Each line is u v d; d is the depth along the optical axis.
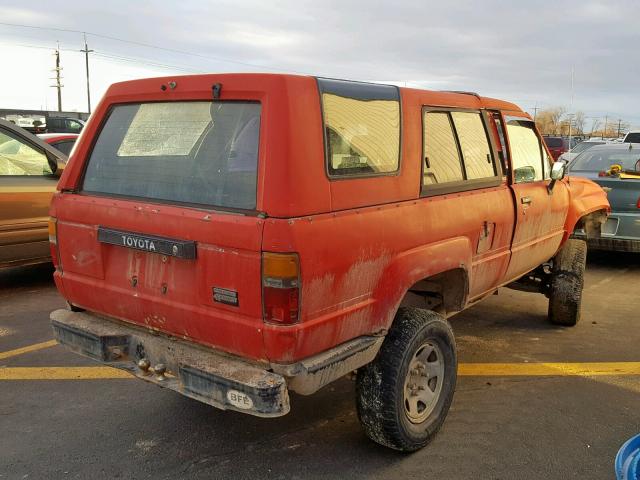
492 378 4.54
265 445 3.52
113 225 3.16
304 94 2.70
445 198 3.56
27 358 4.76
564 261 5.69
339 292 2.82
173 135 3.09
